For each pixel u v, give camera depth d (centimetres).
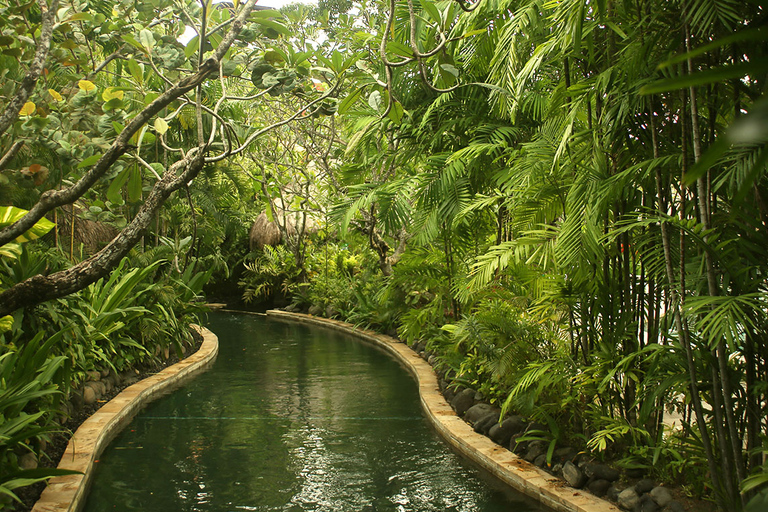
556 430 366
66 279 234
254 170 1096
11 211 279
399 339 924
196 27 269
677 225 231
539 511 318
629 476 312
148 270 622
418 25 532
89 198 509
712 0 201
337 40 787
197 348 858
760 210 238
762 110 28
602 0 225
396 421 508
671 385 261
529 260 339
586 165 303
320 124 932
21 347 418
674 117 284
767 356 238
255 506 331
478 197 449
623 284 321
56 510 290
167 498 342
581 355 369
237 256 1641
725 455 239
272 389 636
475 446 404
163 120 268
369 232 871
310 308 1358
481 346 443
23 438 304
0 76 345
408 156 610
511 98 371
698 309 231
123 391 570
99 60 523
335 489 355
